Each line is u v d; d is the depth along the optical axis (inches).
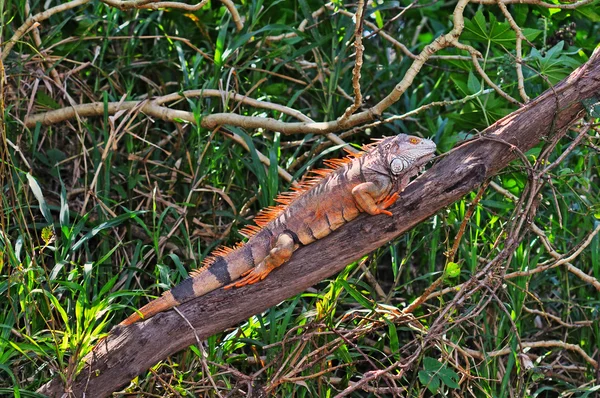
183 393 158.7
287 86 230.5
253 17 204.1
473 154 146.2
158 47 226.5
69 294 173.2
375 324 164.9
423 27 267.0
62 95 215.5
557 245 207.5
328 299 165.2
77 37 209.3
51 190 210.5
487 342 183.6
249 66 221.3
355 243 145.6
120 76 222.1
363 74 230.8
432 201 143.6
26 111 208.4
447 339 175.8
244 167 209.5
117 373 144.4
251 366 187.2
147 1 180.4
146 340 144.1
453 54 221.8
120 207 203.9
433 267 181.6
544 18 194.1
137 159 199.0
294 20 237.1
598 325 193.6
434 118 214.4
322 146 202.8
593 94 148.3
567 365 200.7
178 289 147.1
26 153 207.6
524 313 198.5
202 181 198.4
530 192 155.9
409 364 150.7
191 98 209.9
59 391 145.8
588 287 207.0
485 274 158.6
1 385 163.0
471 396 180.9
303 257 146.1
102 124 220.1
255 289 145.8
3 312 166.4
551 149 154.3
